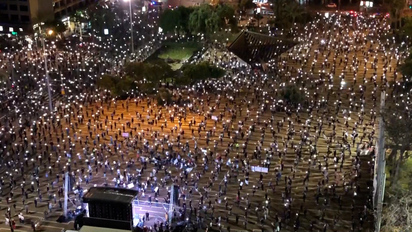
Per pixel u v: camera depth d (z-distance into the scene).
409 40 124.38
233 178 72.50
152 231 60.69
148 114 92.06
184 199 67.19
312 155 77.25
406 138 66.00
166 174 72.88
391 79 105.75
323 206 65.88
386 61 114.38
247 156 78.38
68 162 75.38
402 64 104.56
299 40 125.81
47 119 90.31
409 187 61.22
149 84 96.69
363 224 61.78
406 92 97.25
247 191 69.56
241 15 151.38
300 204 66.44
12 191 69.75
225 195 68.69
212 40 129.25
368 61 115.50
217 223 62.69
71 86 103.94
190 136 84.62
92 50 122.88
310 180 71.56
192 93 100.75
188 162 76.00
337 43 126.19
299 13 136.25
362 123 87.00
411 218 54.03
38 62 115.88
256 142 82.50
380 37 129.62
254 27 138.38
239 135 84.56
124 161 77.19
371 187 68.12
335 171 73.25
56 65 114.44
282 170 74.25
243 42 113.25
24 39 129.88
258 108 94.00
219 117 90.75
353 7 160.75
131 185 69.31
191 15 131.00
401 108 82.50
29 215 64.44
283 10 137.00
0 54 121.69
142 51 124.25
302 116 90.62
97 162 75.88
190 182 71.69
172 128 86.62
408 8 144.88
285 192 68.25
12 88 101.12
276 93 98.00
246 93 100.06
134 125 88.38
